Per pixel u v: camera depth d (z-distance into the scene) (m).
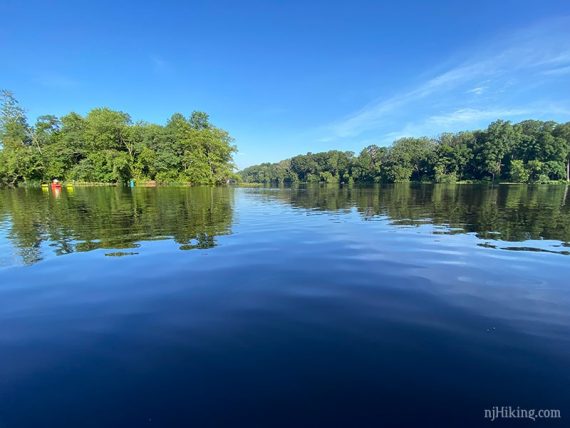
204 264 6.04
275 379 2.71
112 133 51.66
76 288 4.85
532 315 3.89
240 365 2.90
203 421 2.27
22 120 50.41
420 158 91.75
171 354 3.08
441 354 3.06
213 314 3.93
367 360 2.97
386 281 5.11
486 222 11.33
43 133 53.62
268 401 2.47
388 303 4.24
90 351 3.15
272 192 35.81
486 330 3.52
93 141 50.84
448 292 4.64
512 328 3.57
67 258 6.48
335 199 23.64
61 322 3.76
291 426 2.23
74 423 2.26
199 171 55.34
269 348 3.18
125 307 4.15
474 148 82.12
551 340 3.31
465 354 3.06
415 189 44.31
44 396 2.52
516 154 74.81
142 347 3.21
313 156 134.88
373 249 7.25
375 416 2.32
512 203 18.72
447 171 86.75
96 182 51.38
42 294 4.62
